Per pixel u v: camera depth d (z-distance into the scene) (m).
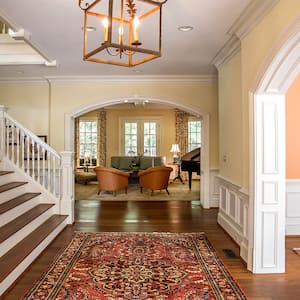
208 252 4.17
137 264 3.74
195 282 3.26
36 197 5.32
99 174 8.56
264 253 3.50
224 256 4.04
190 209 6.90
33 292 3.00
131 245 4.45
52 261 3.82
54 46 4.69
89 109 7.00
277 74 3.11
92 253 4.11
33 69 6.11
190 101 6.90
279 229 3.51
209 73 6.57
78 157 12.50
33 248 3.70
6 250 3.53
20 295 2.94
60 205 5.53
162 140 12.46
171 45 4.64
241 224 4.28
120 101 6.94
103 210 6.79
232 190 4.76
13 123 5.55
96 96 6.88
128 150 12.56
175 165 11.77
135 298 2.91
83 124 12.65
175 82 6.87
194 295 2.97
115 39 4.36
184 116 12.27
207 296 2.95
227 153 5.11
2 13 3.46
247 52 3.76
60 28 3.94
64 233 5.04
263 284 3.22
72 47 4.74
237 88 4.47
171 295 2.97
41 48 4.79
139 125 12.52
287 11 2.66
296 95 5.00
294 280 3.33
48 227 4.64
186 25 3.85
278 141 3.46
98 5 3.24
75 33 4.13
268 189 3.48
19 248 3.67
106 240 4.67
